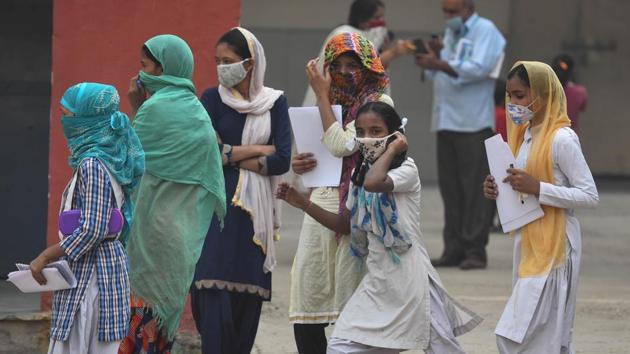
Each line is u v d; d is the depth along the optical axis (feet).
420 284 43.16
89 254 40.24
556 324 44.27
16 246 66.85
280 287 76.07
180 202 46.32
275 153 49.60
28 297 60.64
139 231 46.21
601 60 166.40
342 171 47.24
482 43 85.05
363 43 47.32
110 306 40.40
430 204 132.77
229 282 48.29
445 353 43.39
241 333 49.75
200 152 46.39
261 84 49.78
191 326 57.26
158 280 46.16
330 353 43.24
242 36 48.80
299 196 45.47
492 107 86.28
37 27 65.98
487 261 90.58
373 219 43.29
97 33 56.65
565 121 45.27
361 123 44.04
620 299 74.18
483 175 85.81
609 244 102.83
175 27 57.06
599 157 168.14
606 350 59.77
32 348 55.57
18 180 66.59
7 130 66.28
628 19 165.89
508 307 44.68
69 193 40.19
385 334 42.78
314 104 80.53
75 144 40.40
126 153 40.91
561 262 44.42
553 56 166.20
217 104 49.70
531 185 44.29
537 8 165.17
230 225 48.49
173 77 46.91
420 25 162.91
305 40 160.35
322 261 47.75
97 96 40.01
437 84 86.58
